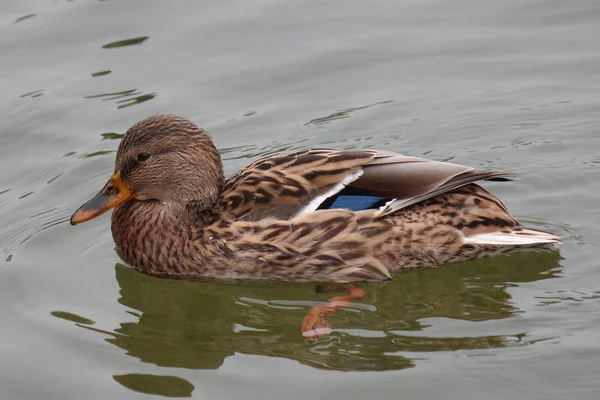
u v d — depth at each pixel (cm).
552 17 1994
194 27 2016
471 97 1791
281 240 1311
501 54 1895
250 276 1347
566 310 1228
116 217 1430
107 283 1374
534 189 1534
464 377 1103
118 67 1902
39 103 1805
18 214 1545
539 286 1294
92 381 1145
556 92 1780
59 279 1378
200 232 1352
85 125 1752
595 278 1298
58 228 1511
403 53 1919
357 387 1097
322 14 2052
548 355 1130
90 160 1669
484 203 1309
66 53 1944
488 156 1634
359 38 1964
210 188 1370
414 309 1280
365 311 1281
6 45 1958
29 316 1280
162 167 1368
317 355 1177
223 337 1244
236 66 1900
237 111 1786
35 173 1647
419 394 1079
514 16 2011
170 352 1208
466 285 1324
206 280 1370
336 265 1317
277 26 2014
